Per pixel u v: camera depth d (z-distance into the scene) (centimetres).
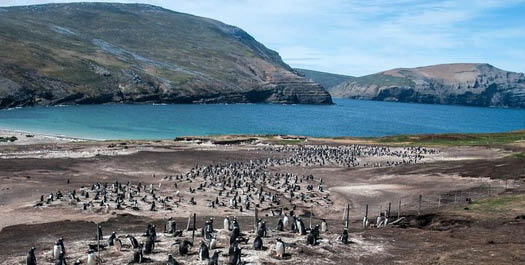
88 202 5394
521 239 3381
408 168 8044
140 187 6372
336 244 3431
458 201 5275
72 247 3431
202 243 3023
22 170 7525
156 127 17875
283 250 3064
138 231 4172
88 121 18438
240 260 2836
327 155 9862
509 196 5025
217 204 5572
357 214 5272
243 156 10144
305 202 5866
